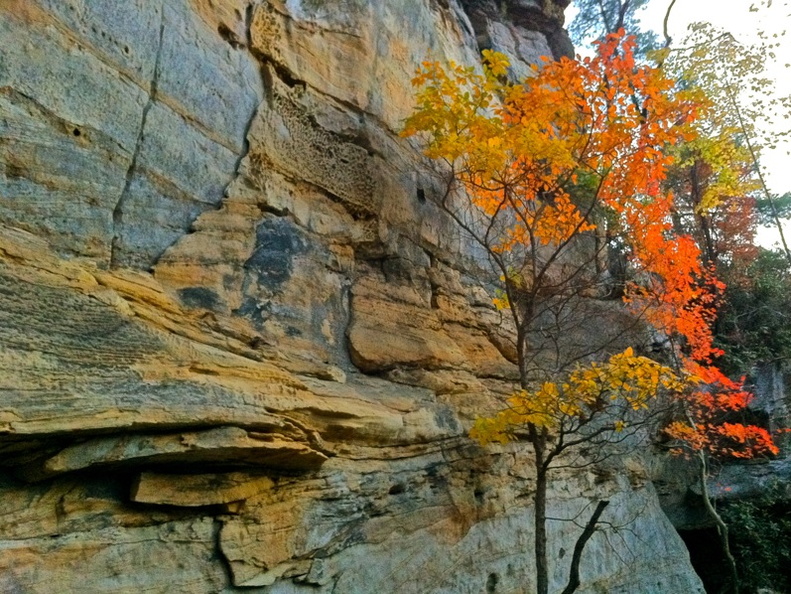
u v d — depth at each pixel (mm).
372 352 7441
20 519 4391
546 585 7168
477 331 9570
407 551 7039
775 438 13945
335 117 8094
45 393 4145
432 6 11602
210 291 5898
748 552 13312
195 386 5004
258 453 5395
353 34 8664
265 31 7430
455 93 7992
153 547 4996
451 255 9695
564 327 11758
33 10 4867
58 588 4402
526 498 9086
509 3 16078
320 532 6117
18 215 4582
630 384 7668
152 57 5938
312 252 7254
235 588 5410
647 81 7660
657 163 8297
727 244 17656
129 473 4992
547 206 9586
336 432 6285
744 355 15438
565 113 7922
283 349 6469
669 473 13531
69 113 5074
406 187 8984
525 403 7246
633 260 11914
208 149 6457
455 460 8008
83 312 4496
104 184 5312
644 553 11211
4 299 4066
